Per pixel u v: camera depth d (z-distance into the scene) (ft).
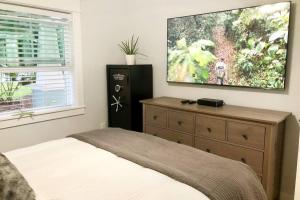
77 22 10.09
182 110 8.43
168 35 10.17
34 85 9.36
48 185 4.23
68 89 10.40
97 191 4.02
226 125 7.42
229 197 4.10
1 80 8.52
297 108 7.52
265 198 4.85
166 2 10.23
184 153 5.56
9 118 8.55
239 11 8.14
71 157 5.37
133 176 4.50
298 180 6.29
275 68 7.64
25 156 5.43
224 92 9.03
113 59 11.60
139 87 10.64
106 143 6.14
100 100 11.39
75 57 10.23
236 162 5.20
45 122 9.57
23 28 8.82
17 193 3.61
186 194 3.90
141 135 6.83
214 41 8.87
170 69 10.32
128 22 11.80
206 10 9.13
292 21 7.32
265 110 7.88
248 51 8.11
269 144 6.67
